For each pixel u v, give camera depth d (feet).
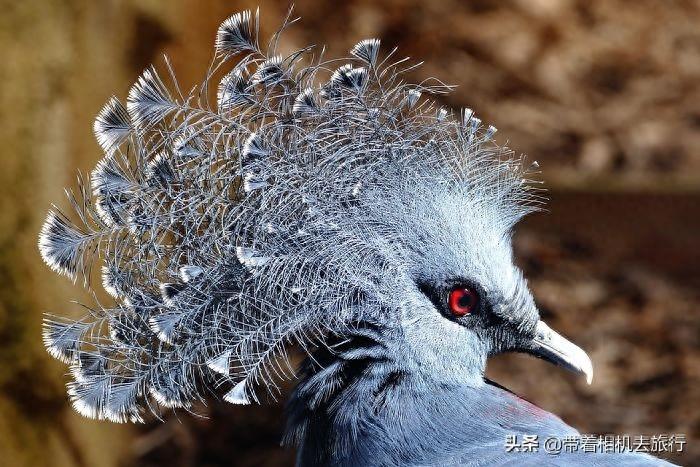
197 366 5.22
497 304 5.31
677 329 6.72
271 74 5.26
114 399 5.22
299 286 5.23
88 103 5.79
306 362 5.30
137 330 5.23
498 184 5.35
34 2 5.72
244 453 6.22
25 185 5.69
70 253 5.22
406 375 5.26
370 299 5.25
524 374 6.47
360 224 5.25
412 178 5.28
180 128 5.23
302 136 5.25
